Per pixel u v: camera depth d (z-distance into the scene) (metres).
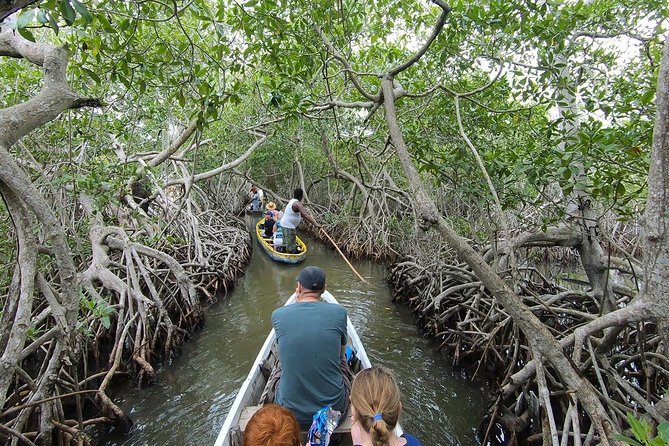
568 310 5.87
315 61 6.43
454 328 7.96
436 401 5.94
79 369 5.98
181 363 6.95
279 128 10.15
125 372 6.23
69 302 3.52
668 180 2.99
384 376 2.19
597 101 5.67
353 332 5.61
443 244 10.24
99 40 4.43
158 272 8.74
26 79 6.67
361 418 2.08
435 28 4.64
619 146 4.46
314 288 3.68
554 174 5.40
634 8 6.00
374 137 9.21
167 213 11.38
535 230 6.70
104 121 8.18
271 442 2.11
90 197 7.66
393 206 16.59
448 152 7.00
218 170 12.47
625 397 4.52
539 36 5.26
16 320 3.14
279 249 14.29
